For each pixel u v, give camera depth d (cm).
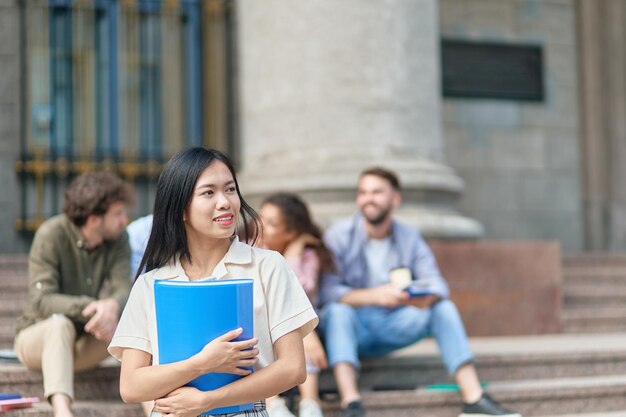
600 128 1496
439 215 1047
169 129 1289
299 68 1038
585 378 785
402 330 703
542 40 1476
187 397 371
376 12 1039
